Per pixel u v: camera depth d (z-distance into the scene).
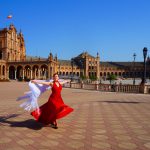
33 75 126.62
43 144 8.09
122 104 19.12
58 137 8.95
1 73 115.62
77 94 31.33
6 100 21.97
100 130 10.05
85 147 7.78
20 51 140.25
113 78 92.44
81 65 190.75
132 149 7.62
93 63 191.62
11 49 125.62
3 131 9.81
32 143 8.20
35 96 10.30
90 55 193.12
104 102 20.67
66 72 184.62
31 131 9.81
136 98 24.53
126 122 11.74
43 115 10.29
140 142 8.37
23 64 117.88
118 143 8.23
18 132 9.65
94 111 15.27
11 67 120.62
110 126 10.82
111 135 9.25
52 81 10.61
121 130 10.07
